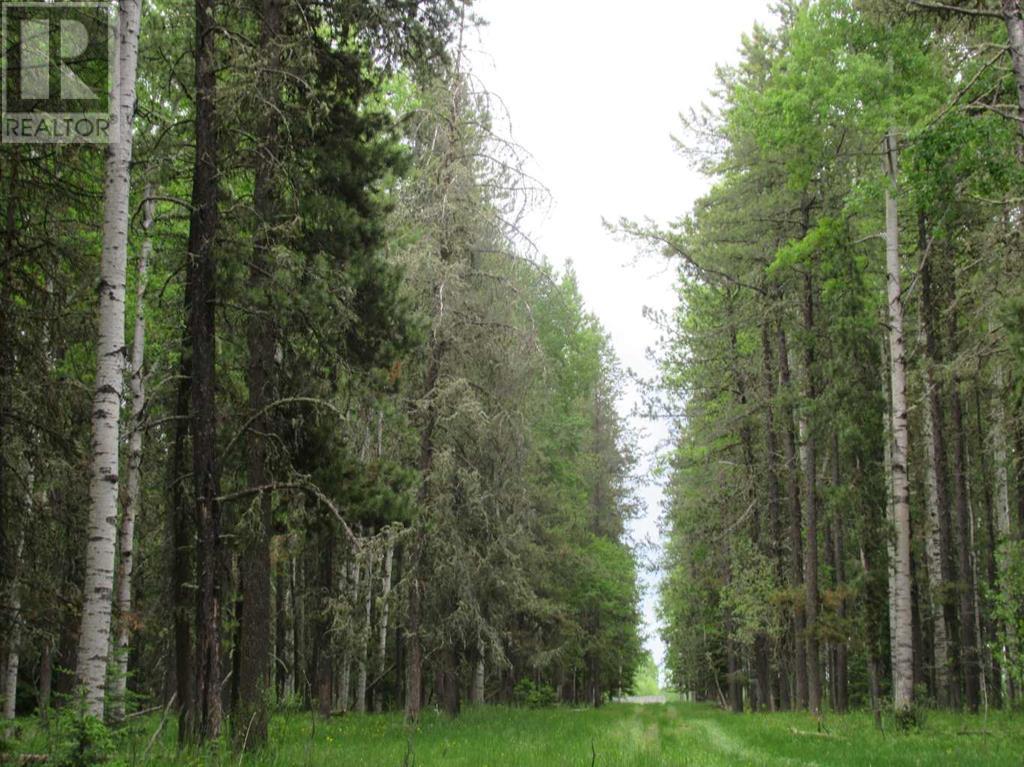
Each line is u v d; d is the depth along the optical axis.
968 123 13.17
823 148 20.73
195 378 13.06
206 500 12.85
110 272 10.88
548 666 34.75
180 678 14.12
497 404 22.48
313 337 14.44
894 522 19.91
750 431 32.59
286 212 14.00
